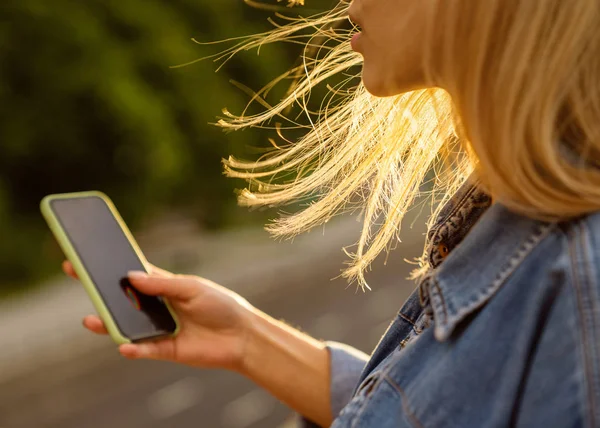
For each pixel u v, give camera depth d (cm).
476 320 72
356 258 127
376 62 85
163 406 1138
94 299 106
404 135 116
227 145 2086
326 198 121
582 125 68
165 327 109
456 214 97
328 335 1505
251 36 134
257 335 120
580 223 69
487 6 71
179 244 2117
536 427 64
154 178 1981
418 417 72
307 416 123
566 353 64
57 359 1290
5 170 1784
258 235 2308
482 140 72
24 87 1772
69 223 108
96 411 1106
